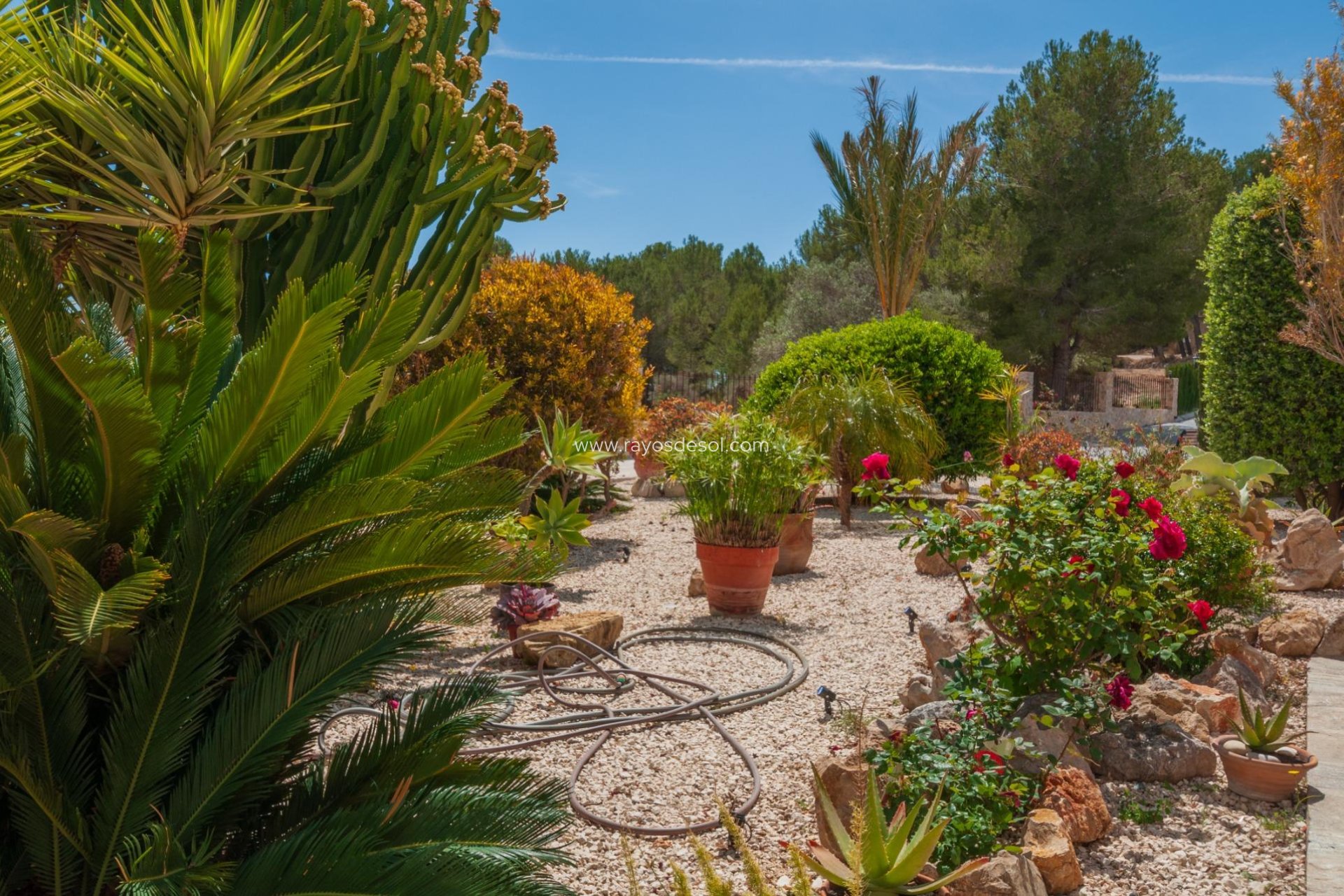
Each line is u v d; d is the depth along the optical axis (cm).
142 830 207
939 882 253
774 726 425
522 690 472
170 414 238
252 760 216
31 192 403
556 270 977
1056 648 381
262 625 247
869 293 2567
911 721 371
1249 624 526
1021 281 2328
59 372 218
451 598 274
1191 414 2892
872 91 1886
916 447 991
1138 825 329
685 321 3088
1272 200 971
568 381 893
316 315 224
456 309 545
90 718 228
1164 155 2319
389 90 497
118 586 196
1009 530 390
